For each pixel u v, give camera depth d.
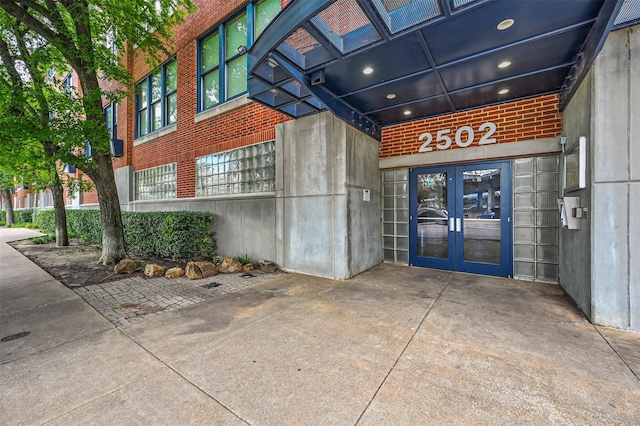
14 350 2.92
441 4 2.89
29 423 1.93
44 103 6.20
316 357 2.74
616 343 2.95
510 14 3.02
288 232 6.44
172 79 10.13
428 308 3.97
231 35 8.01
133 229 8.34
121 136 12.46
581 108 3.79
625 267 3.26
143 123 11.81
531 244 5.27
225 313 3.88
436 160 6.04
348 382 2.35
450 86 4.68
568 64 3.91
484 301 4.22
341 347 2.92
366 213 6.28
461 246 5.98
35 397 2.19
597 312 3.39
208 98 8.80
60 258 7.92
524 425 1.88
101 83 13.56
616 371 2.47
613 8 2.68
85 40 6.15
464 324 3.44
